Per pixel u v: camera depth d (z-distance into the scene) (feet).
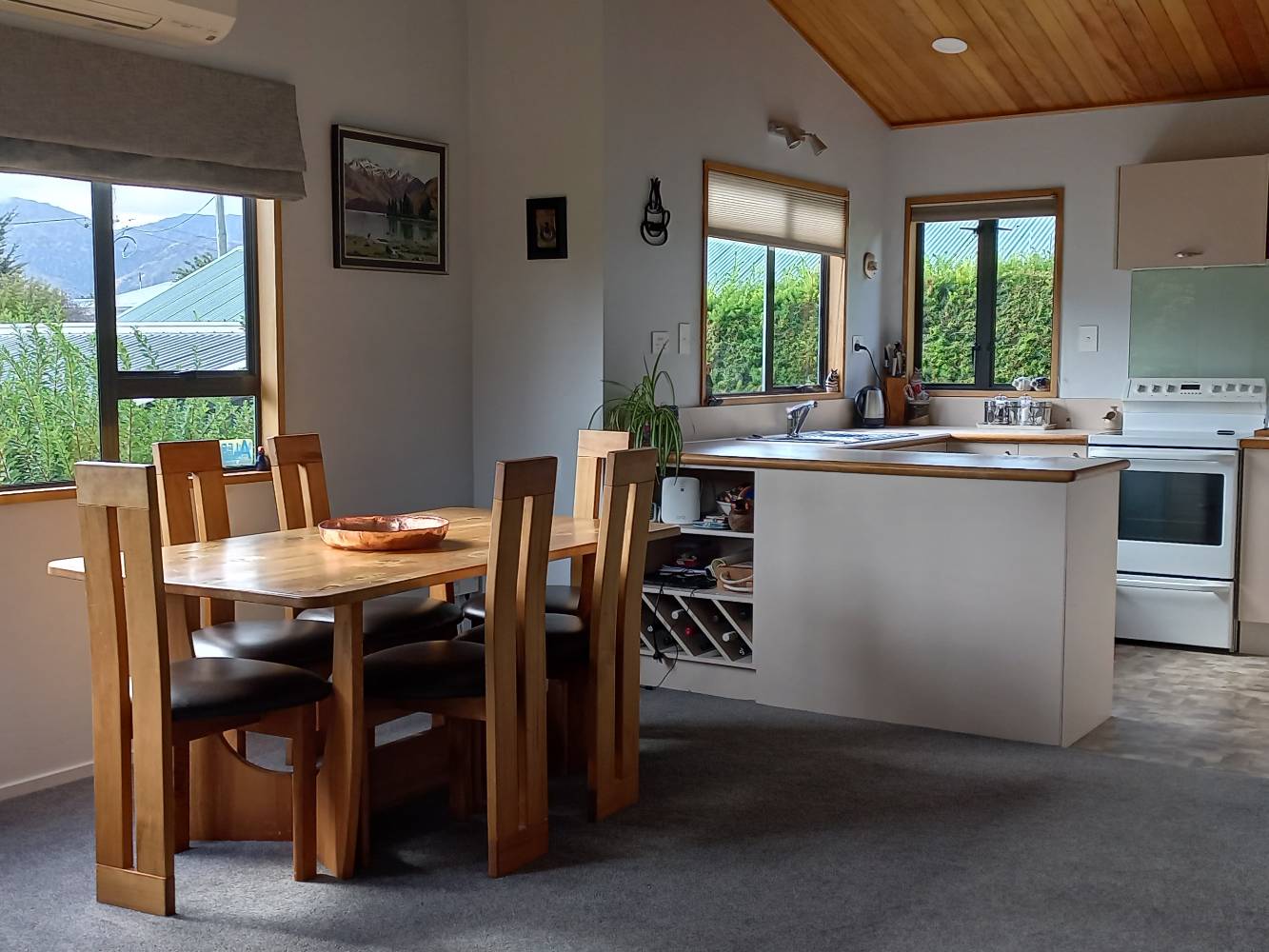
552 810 11.28
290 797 10.34
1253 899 9.36
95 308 12.58
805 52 20.01
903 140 22.68
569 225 16.01
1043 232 21.97
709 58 17.67
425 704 9.95
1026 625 13.12
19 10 10.87
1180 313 20.51
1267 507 17.67
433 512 13.35
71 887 9.59
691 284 17.61
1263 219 19.12
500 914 9.07
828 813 11.12
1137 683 16.12
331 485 15.06
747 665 14.98
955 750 12.94
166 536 11.68
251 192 13.57
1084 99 21.08
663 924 8.90
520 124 16.28
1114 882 9.65
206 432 13.80
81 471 9.00
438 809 11.34
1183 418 20.43
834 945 8.57
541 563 10.02
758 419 19.34
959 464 13.66
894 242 22.90
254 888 9.55
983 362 22.68
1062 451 19.48
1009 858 10.12
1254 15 18.04
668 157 16.94
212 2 11.37
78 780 12.31
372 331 15.46
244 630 11.46
